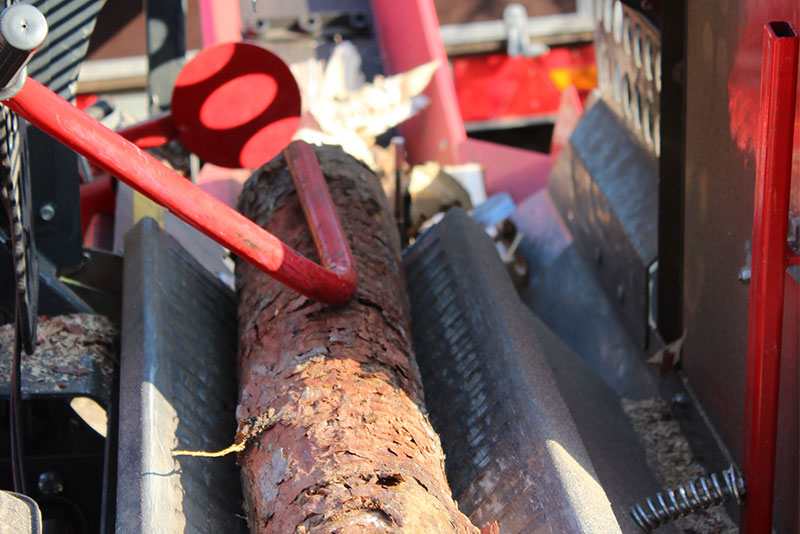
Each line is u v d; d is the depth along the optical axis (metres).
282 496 1.43
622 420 2.01
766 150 1.42
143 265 1.77
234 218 1.49
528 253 2.74
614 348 2.27
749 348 1.52
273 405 1.54
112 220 2.44
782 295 1.47
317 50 4.01
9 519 1.36
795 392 1.54
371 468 1.41
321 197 1.77
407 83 2.94
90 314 1.82
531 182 3.29
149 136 1.97
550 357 2.02
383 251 1.81
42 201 1.81
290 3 4.12
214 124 1.96
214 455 1.51
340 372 1.55
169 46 2.46
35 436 1.79
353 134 2.62
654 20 2.06
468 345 1.76
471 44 3.95
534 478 1.55
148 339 1.66
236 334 1.85
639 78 2.21
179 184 1.45
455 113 3.44
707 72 1.75
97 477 1.74
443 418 1.71
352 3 4.17
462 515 1.42
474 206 2.98
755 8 1.57
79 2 1.74
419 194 2.70
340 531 1.33
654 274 2.10
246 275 1.82
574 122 3.15
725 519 1.79
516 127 4.21
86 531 1.73
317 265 1.59
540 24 3.99
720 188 1.73
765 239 1.45
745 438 1.58
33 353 1.71
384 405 1.52
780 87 1.39
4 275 1.77
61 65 1.75
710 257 1.80
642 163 2.27
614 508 1.70
